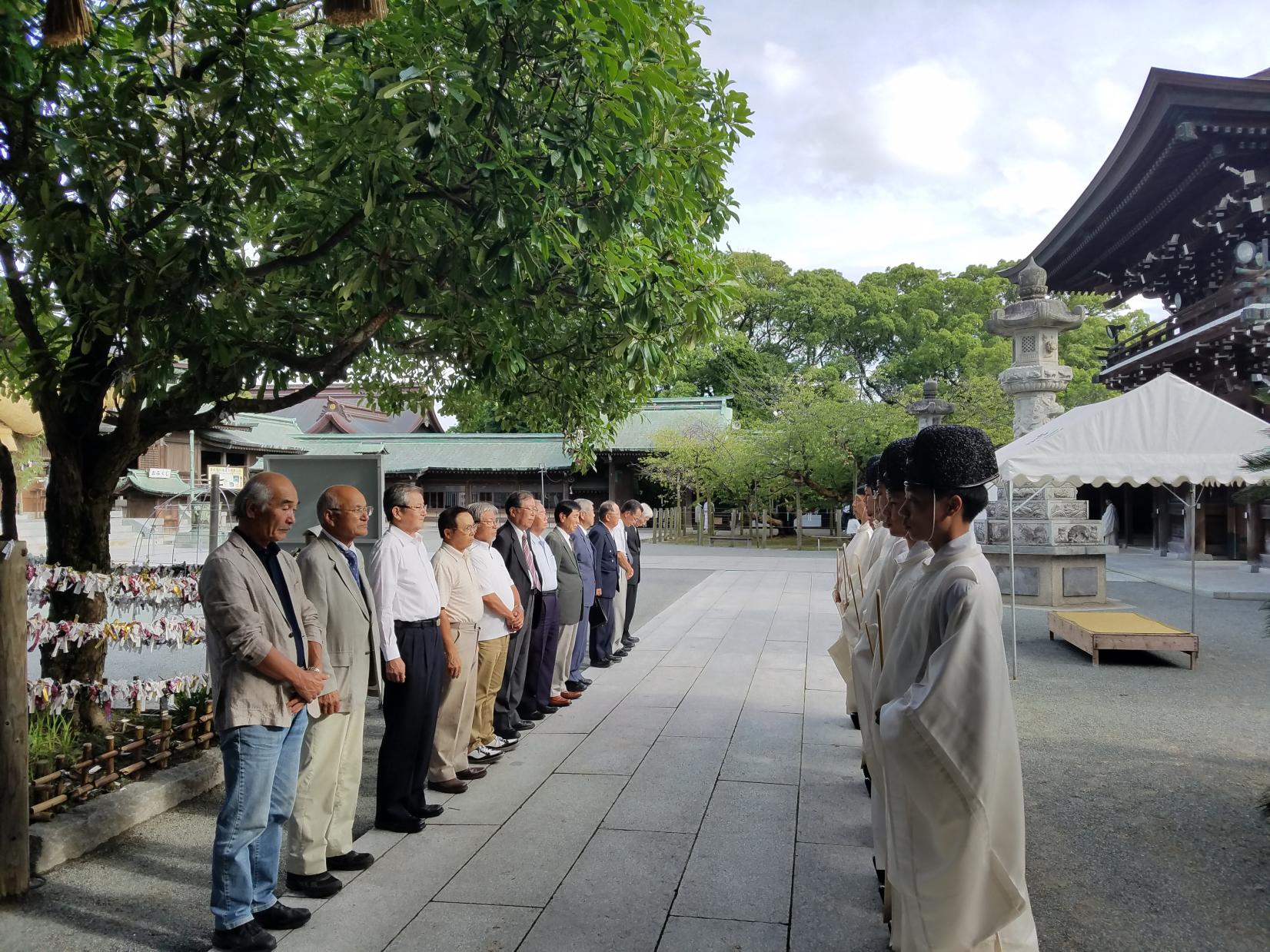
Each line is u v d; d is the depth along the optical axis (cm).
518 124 448
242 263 470
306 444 4222
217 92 416
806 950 320
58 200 402
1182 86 1379
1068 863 401
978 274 5000
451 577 504
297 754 350
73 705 507
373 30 415
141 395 496
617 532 932
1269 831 438
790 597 1437
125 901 367
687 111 485
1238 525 1995
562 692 716
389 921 345
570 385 686
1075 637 923
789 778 514
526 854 409
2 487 534
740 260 4953
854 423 2553
